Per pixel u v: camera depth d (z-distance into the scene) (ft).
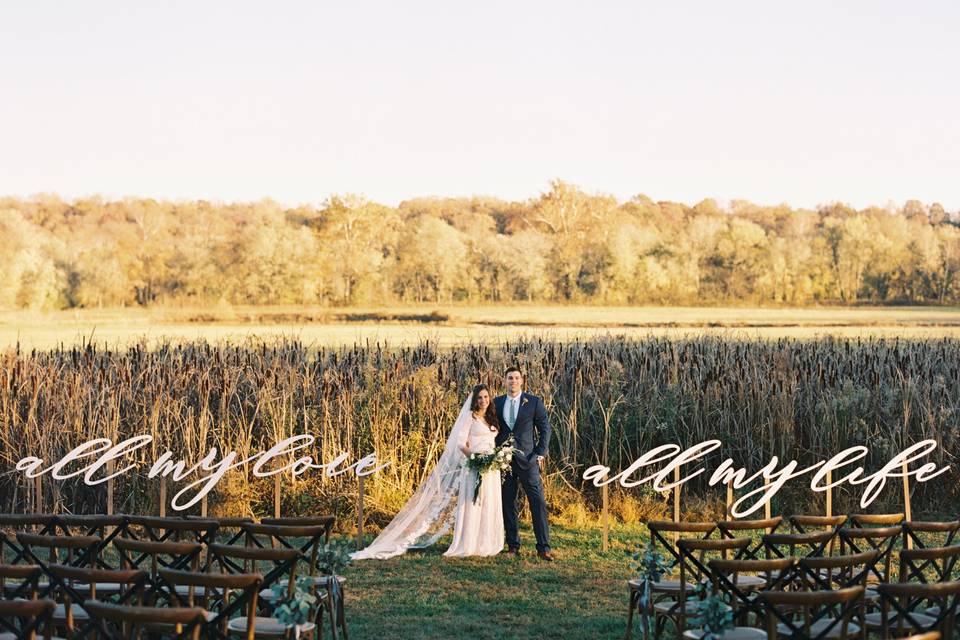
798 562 24.38
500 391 53.52
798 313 213.46
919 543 29.22
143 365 56.70
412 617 31.76
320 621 27.09
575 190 269.03
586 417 53.16
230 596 27.48
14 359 55.83
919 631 23.71
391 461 48.42
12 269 220.43
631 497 49.78
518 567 39.04
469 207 322.96
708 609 22.94
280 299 228.84
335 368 57.31
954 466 52.24
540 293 238.48
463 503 41.22
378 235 248.73
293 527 27.63
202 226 263.49
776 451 52.54
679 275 238.68
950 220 289.53
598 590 35.42
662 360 59.77
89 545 25.85
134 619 20.63
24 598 23.88
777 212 313.53
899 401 55.11
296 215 283.59
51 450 46.78
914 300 237.66
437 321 195.21
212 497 46.80
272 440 49.49
